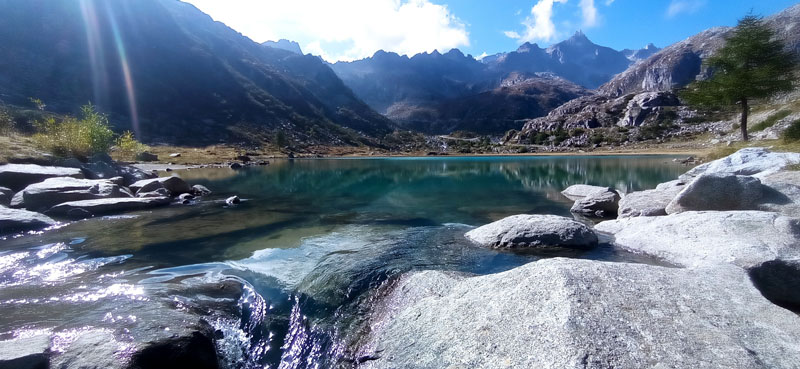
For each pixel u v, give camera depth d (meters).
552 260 5.46
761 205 9.10
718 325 3.78
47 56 115.19
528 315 4.16
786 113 47.44
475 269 7.39
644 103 130.38
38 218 11.48
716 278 4.96
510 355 3.65
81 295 6.09
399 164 54.78
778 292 5.83
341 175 34.81
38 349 4.01
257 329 5.59
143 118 110.69
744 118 34.38
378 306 6.08
